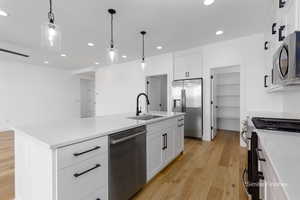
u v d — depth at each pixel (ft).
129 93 20.13
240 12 8.56
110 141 5.01
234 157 10.09
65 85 24.36
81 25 10.05
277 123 5.57
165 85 20.83
